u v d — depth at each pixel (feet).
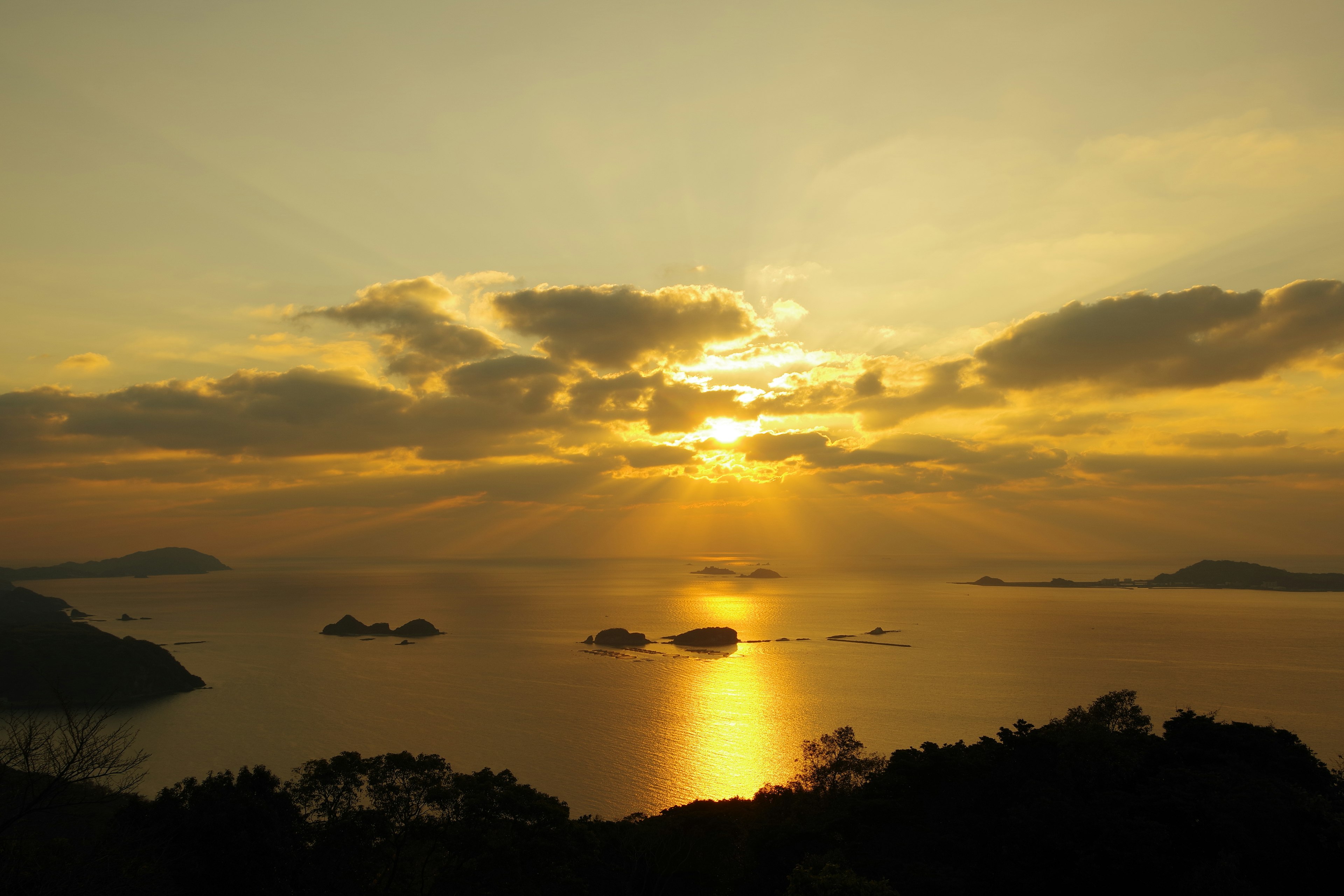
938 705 571.69
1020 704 574.97
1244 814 135.13
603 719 538.47
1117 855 129.08
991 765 170.50
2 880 78.13
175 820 132.16
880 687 650.43
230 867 130.00
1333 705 558.56
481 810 154.71
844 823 165.99
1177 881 126.11
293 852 143.64
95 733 80.74
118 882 86.07
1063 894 131.54
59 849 88.28
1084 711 239.71
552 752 451.94
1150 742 172.86
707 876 185.47
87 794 84.48
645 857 186.50
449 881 153.69
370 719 544.62
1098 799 146.20
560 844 153.69
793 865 156.25
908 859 148.87
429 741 479.00
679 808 260.01
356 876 149.28
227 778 150.41
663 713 558.56
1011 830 143.74
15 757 76.64
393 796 158.40
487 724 524.93
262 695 635.66
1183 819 136.98
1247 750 162.40
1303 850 128.47
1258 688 624.18
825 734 484.74
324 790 159.02
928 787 171.22
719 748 456.45
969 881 138.00
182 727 522.47
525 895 146.10
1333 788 154.10
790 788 251.60
